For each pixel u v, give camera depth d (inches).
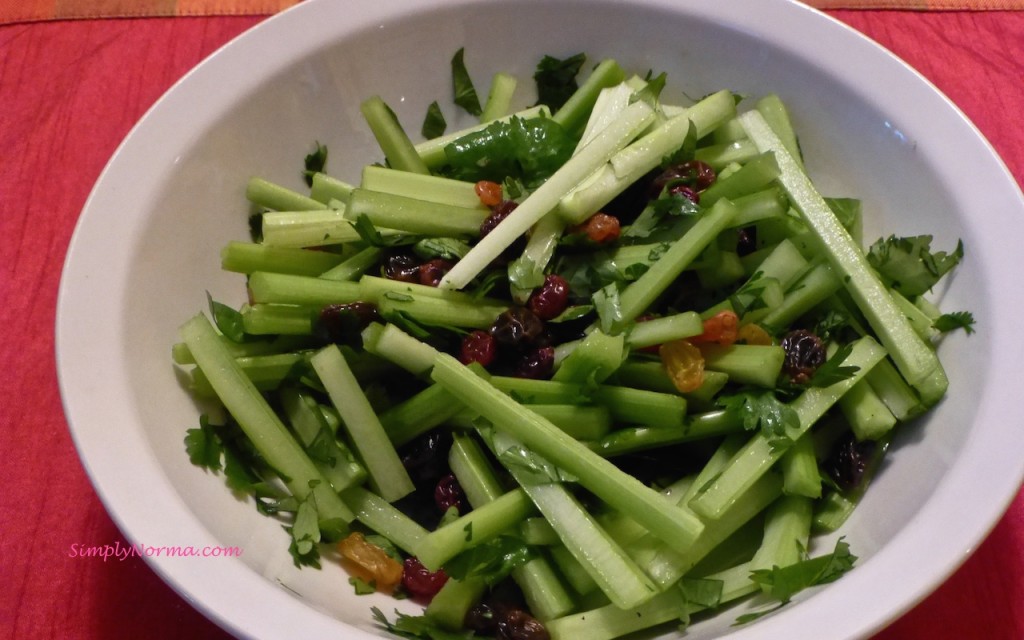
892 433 11.2
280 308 11.7
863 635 8.7
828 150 12.9
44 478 12.0
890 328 11.1
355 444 11.3
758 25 12.8
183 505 9.7
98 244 11.0
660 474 11.4
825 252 11.7
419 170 13.1
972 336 10.8
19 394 12.6
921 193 11.9
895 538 9.4
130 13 15.9
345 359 11.6
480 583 10.5
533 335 11.2
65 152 14.5
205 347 11.1
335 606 10.1
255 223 13.0
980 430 9.9
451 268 11.8
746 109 13.4
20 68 15.4
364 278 11.7
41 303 13.3
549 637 10.2
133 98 15.0
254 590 9.1
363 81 13.5
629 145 12.1
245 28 15.7
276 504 11.0
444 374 10.8
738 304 11.4
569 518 10.3
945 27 15.3
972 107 14.4
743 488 10.5
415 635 10.2
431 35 13.4
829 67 12.5
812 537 10.9
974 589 10.8
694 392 11.0
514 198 12.4
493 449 10.9
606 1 13.2
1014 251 10.7
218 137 12.3
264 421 11.1
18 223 13.9
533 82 14.1
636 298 11.3
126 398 10.3
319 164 13.5
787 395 11.0
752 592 10.3
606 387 11.1
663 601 10.2
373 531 11.3
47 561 11.4
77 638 10.9
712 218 11.4
